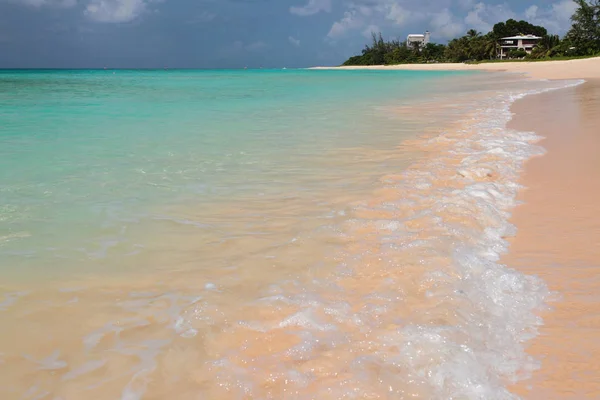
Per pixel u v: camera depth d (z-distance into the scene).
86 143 7.51
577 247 3.42
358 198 4.62
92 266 3.18
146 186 5.07
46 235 3.71
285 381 2.04
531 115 10.55
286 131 8.97
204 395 1.99
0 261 3.23
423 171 5.69
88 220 4.03
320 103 15.14
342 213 4.18
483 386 1.98
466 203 4.27
